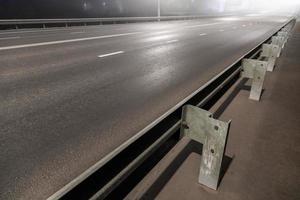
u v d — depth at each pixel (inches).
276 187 97.9
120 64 342.0
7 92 218.8
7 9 982.4
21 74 279.9
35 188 101.7
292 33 750.5
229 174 106.0
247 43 595.8
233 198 92.3
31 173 111.3
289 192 95.0
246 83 249.4
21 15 1038.4
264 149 125.6
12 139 139.9
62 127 155.3
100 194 67.2
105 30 888.9
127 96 213.9
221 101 197.9
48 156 124.4
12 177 108.7
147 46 518.3
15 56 385.4
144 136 87.5
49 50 447.8
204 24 1321.4
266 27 1099.9
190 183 100.9
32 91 222.4
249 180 102.2
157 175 106.2
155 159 108.5
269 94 213.2
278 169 109.2
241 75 214.2
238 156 119.6
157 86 243.6
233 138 137.1
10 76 270.7
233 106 186.4
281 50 421.4
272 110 177.8
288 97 204.7
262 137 138.1
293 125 152.8
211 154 93.2
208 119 91.7
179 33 821.2
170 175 106.1
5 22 832.3
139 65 337.1
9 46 483.8
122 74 287.4
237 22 1501.0
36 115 171.9
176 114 112.8
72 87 235.9
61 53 418.9
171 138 119.4
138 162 83.8
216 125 88.8
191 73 297.4
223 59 390.3
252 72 202.7
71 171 112.8
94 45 517.0
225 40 650.2
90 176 65.6
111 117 171.3
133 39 631.8
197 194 94.4
